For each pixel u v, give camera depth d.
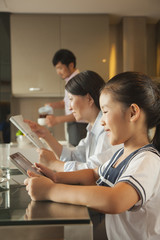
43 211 0.69
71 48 3.93
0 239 0.63
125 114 0.82
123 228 0.84
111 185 0.91
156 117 0.87
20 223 0.62
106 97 0.85
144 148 0.82
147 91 0.83
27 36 3.89
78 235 0.63
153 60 4.25
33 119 4.14
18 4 3.57
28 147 2.05
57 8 3.72
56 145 1.63
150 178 0.76
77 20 3.92
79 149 1.63
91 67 3.94
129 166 0.81
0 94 3.89
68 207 0.71
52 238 0.64
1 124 3.90
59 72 3.01
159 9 3.74
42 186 0.78
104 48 3.93
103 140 1.35
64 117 2.62
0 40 3.86
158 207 0.81
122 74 0.86
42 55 3.91
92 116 1.46
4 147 1.19
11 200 0.79
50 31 3.91
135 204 0.75
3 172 1.17
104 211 0.71
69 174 1.05
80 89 1.43
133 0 3.45
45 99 4.15
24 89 3.91
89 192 0.72
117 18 4.04
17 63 3.89
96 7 3.69
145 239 0.81
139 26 3.95
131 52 3.96
